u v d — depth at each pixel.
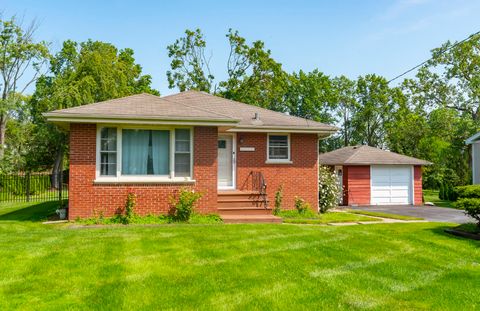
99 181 12.73
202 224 12.40
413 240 9.70
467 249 8.81
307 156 17.02
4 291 5.82
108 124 12.89
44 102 32.97
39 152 36.25
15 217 14.81
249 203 14.62
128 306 5.26
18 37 38.91
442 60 40.28
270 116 17.84
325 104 51.28
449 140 36.66
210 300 5.48
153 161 13.27
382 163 24.84
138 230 10.75
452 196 27.41
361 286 6.15
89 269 6.90
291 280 6.39
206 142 13.59
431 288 6.12
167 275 6.61
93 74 31.75
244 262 7.42
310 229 11.10
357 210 20.53
